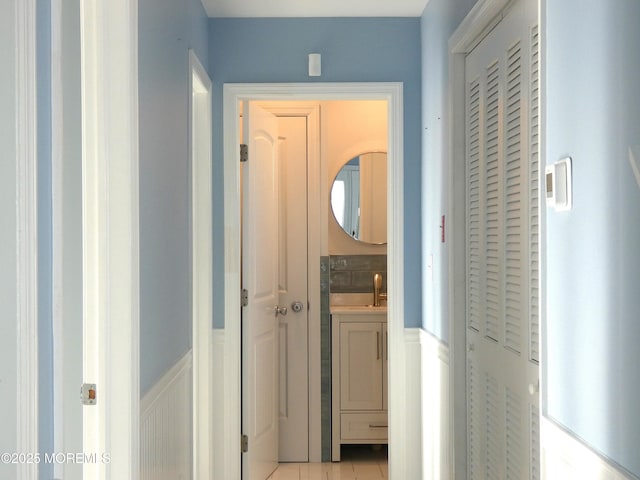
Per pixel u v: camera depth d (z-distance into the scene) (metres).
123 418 2.33
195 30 3.74
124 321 2.33
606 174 1.67
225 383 4.32
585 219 1.80
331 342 5.23
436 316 3.87
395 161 4.34
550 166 2.03
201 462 4.18
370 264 5.64
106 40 2.30
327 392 5.25
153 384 2.67
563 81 1.96
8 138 1.40
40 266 1.51
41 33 1.53
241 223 4.71
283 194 5.23
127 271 2.33
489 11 2.86
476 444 3.31
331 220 5.64
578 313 1.86
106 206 2.31
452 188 3.47
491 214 3.08
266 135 4.83
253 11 4.20
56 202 1.59
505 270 2.85
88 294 2.33
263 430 4.78
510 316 2.81
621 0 1.58
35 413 1.45
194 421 4.15
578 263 1.86
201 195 4.21
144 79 2.51
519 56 2.64
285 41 4.33
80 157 2.31
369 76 4.34
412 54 4.34
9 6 1.40
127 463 2.33
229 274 4.33
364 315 5.20
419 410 4.35
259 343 4.71
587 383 1.80
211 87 4.28
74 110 2.31
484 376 3.18
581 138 1.82
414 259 4.36
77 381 2.32
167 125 2.95
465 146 3.46
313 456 5.22
